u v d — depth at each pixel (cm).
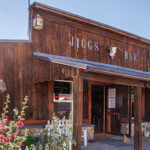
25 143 524
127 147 720
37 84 711
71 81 789
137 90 674
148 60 1137
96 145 739
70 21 805
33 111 696
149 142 832
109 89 956
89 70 471
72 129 523
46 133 564
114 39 970
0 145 394
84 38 850
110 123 968
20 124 424
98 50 898
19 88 679
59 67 552
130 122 920
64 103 775
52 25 755
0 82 634
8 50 674
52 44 748
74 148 481
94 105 990
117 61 973
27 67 693
